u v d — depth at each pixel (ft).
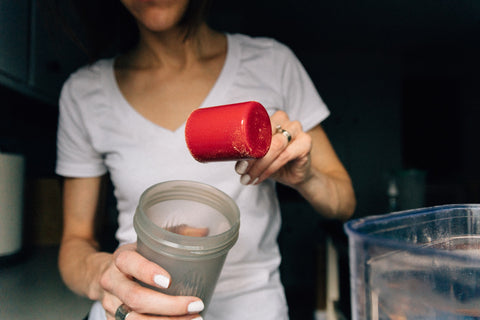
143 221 1.30
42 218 4.46
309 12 10.69
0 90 4.20
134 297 1.33
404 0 9.87
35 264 3.55
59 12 2.97
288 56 2.77
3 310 2.36
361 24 11.50
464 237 1.18
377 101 13.78
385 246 0.92
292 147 1.82
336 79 13.76
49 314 2.29
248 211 2.42
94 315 2.31
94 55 2.95
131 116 2.50
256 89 2.56
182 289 1.33
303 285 11.66
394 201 7.53
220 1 10.03
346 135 13.61
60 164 2.79
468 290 0.94
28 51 3.75
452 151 14.21
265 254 2.49
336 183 2.57
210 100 2.48
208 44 2.71
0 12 3.27
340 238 5.25
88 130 2.59
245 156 1.34
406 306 0.93
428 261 0.93
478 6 10.13
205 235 1.50
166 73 2.60
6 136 4.37
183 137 2.39
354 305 0.98
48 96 4.22
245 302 2.31
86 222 2.78
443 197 10.85
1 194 3.41
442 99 14.29
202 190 1.52
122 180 2.46
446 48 13.41
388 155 13.60
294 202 11.80
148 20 2.15
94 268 2.11
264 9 10.50
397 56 13.92
